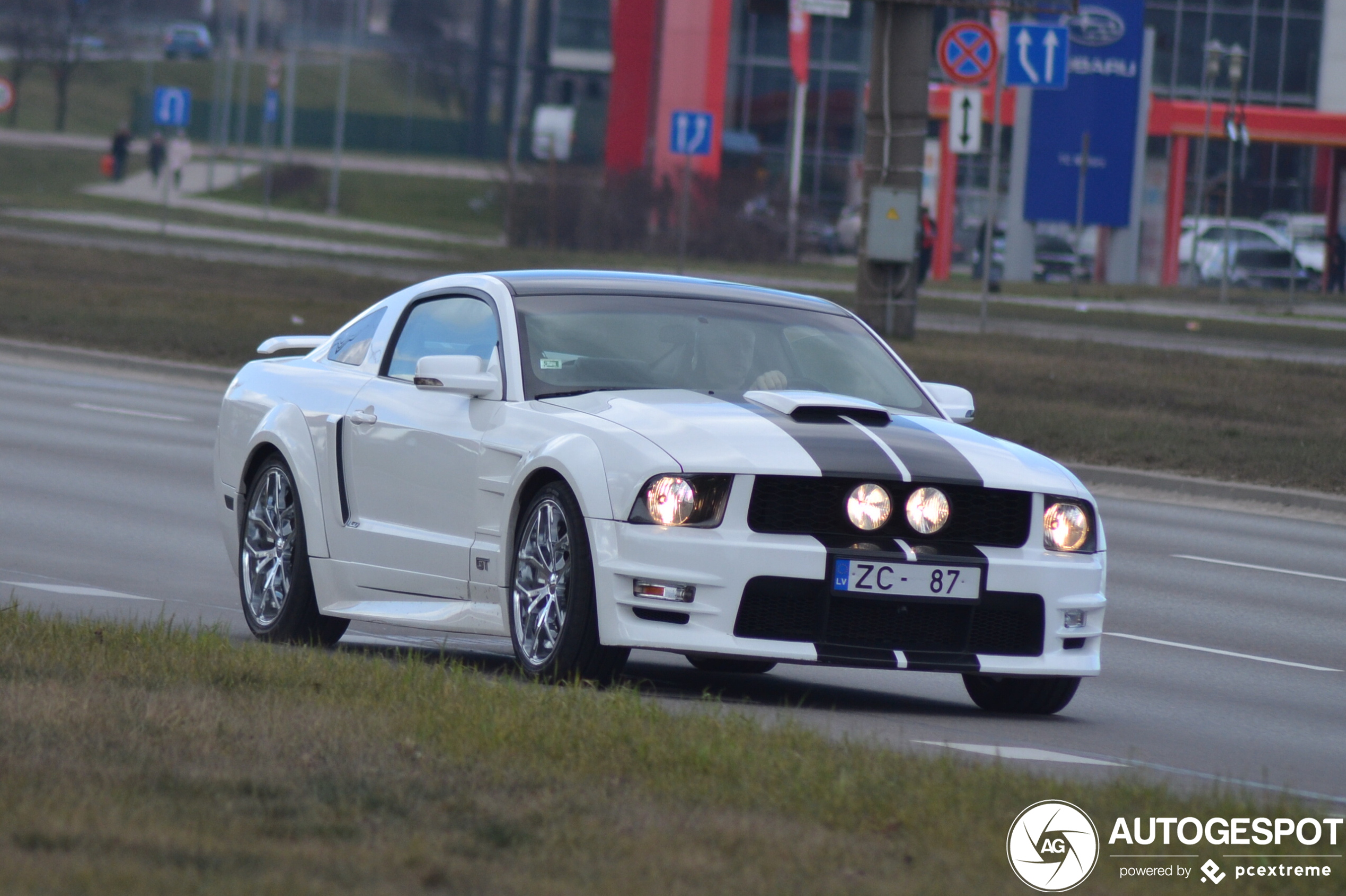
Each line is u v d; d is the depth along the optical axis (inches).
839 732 776.3
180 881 456.8
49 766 579.5
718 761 624.4
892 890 483.8
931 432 903.1
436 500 941.2
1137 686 1052.5
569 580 845.8
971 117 3511.3
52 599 1114.7
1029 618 870.4
